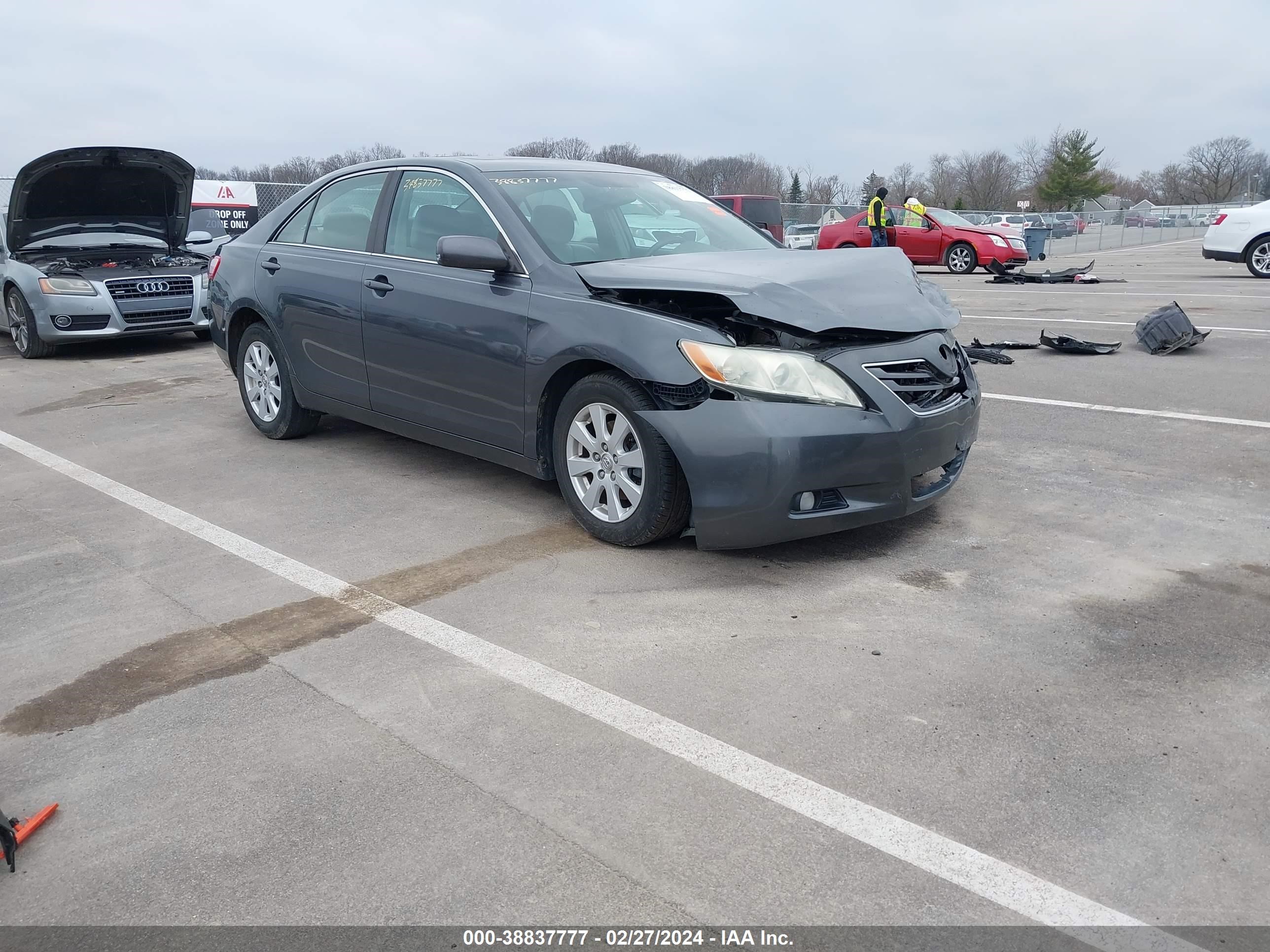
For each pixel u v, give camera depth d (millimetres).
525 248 4422
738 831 2334
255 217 18672
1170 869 2176
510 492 4996
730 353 3682
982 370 7867
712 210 5309
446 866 2246
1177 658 3109
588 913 2090
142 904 2170
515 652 3258
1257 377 7227
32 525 4711
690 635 3348
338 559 4156
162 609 3703
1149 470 5086
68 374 9039
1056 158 75750
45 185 9344
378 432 6344
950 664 3102
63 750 2781
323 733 2812
